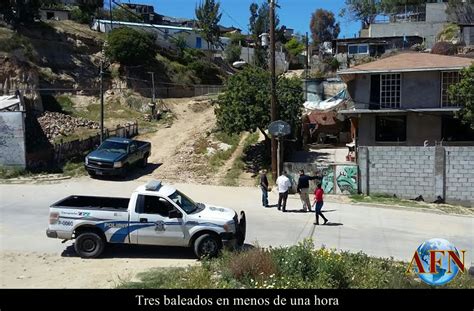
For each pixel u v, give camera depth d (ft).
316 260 40.45
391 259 50.65
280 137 95.14
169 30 267.39
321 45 317.83
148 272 44.88
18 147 98.22
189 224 50.34
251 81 108.68
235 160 111.34
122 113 164.35
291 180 94.02
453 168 89.86
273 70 93.97
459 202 89.81
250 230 64.03
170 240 50.49
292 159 117.60
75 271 46.26
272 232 63.46
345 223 70.38
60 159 108.37
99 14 246.68
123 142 101.14
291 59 296.71
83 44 194.70
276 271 40.19
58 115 146.00
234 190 92.07
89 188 87.15
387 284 39.47
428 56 116.88
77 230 50.67
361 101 111.14
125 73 190.70
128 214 50.57
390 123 111.14
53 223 50.37
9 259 49.70
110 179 96.07
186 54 240.73
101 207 52.29
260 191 91.91
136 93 184.75
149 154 109.81
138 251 53.31
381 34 244.01
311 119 139.64
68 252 52.65
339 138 139.44
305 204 77.05
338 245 58.80
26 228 61.62
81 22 227.40
